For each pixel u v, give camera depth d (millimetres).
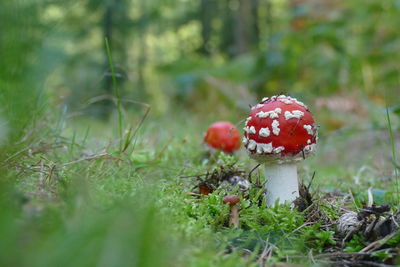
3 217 288
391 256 376
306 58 1427
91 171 481
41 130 547
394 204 521
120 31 1903
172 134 842
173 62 2043
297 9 1440
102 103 1262
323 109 1175
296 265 368
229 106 1535
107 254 263
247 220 433
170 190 474
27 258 269
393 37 1345
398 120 911
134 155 610
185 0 3479
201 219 419
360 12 1354
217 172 528
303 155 459
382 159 766
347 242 417
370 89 1340
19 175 429
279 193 472
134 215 292
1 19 463
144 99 1985
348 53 1365
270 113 451
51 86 818
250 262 362
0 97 464
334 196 558
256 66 1608
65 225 312
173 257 314
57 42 854
